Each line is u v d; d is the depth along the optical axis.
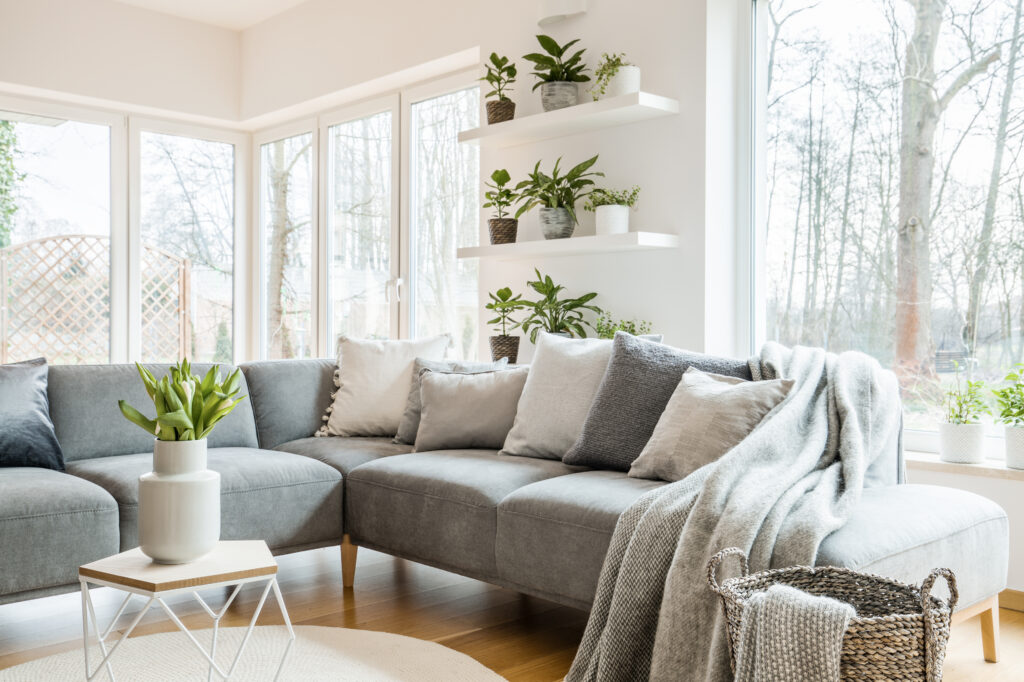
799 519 2.09
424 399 3.55
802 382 2.74
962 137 3.29
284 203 6.31
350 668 2.47
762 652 1.65
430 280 5.24
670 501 2.28
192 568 1.97
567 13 4.12
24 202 5.66
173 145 6.24
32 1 5.43
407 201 5.36
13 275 5.64
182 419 2.01
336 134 5.89
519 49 4.42
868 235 3.53
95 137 5.93
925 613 1.57
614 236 3.70
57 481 2.81
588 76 4.08
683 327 3.75
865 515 2.23
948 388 3.33
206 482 2.03
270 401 3.87
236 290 6.52
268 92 6.06
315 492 3.20
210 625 2.82
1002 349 3.20
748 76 3.81
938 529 2.27
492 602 3.11
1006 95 3.18
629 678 2.19
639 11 3.91
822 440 2.49
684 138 3.75
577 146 4.16
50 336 5.79
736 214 3.83
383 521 3.11
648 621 2.19
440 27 4.84
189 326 6.34
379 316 5.57
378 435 3.87
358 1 5.35
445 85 5.10
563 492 2.61
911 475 3.25
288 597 3.14
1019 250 3.15
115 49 5.75
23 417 3.14
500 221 4.23
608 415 2.95
